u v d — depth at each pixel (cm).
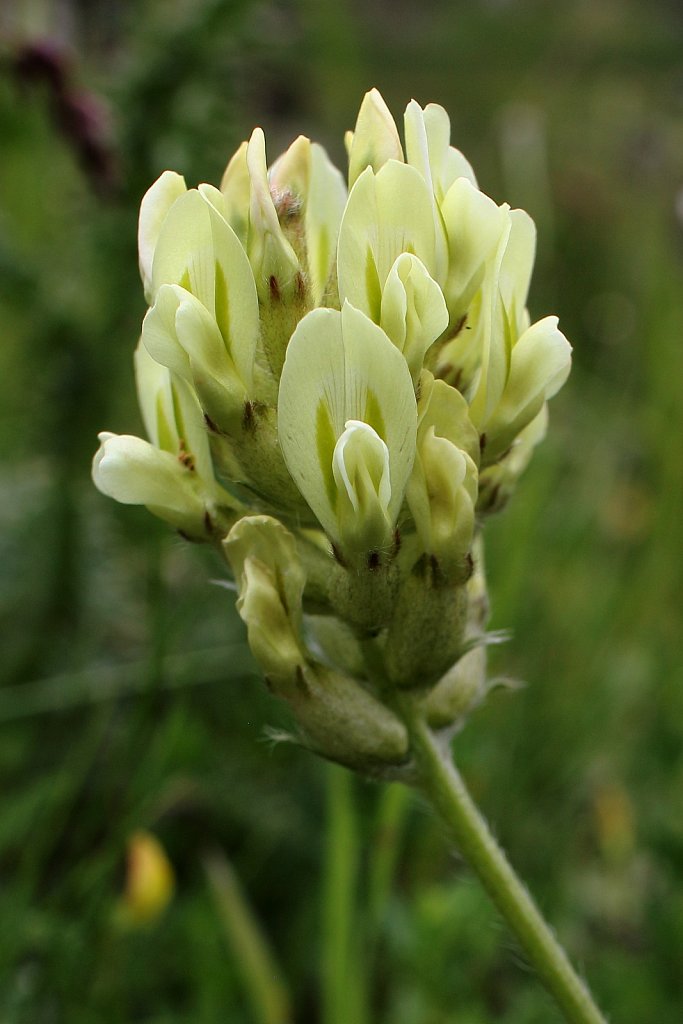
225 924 19
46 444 25
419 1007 19
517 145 39
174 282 13
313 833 22
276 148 39
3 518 25
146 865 19
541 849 22
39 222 30
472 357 14
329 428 13
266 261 13
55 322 24
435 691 14
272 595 14
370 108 13
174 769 21
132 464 14
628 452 34
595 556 30
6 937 18
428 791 14
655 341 33
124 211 25
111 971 19
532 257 14
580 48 65
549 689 25
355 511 13
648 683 26
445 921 19
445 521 13
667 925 20
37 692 22
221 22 24
